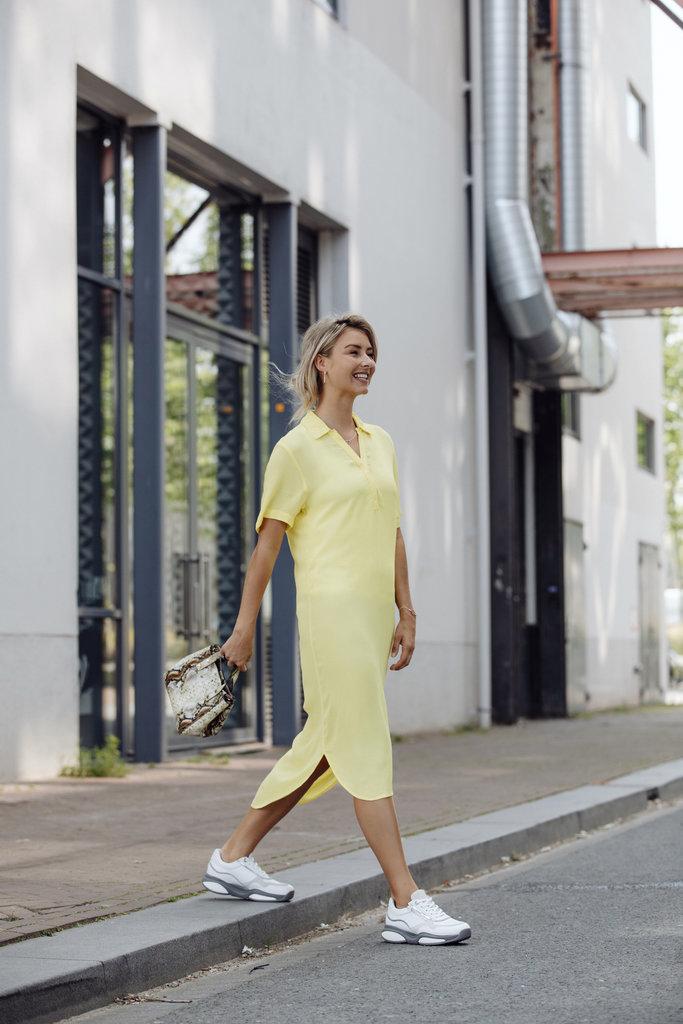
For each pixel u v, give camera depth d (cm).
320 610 539
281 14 1338
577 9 1955
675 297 1823
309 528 545
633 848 832
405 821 841
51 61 1017
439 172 1727
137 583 1125
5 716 959
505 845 786
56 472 1011
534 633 2112
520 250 1758
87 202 1119
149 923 527
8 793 910
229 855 574
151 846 718
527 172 1808
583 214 1956
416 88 1661
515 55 1780
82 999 456
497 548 1825
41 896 578
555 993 468
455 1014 443
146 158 1144
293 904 571
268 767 1130
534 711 2108
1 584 956
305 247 1467
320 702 543
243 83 1269
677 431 4241
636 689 2673
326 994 473
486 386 1802
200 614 1269
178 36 1170
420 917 549
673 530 4412
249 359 1362
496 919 607
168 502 1221
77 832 763
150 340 1129
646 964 512
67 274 1029
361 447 554
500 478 1823
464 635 1772
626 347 2670
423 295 1669
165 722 1134
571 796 990
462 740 1545
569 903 646
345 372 549
